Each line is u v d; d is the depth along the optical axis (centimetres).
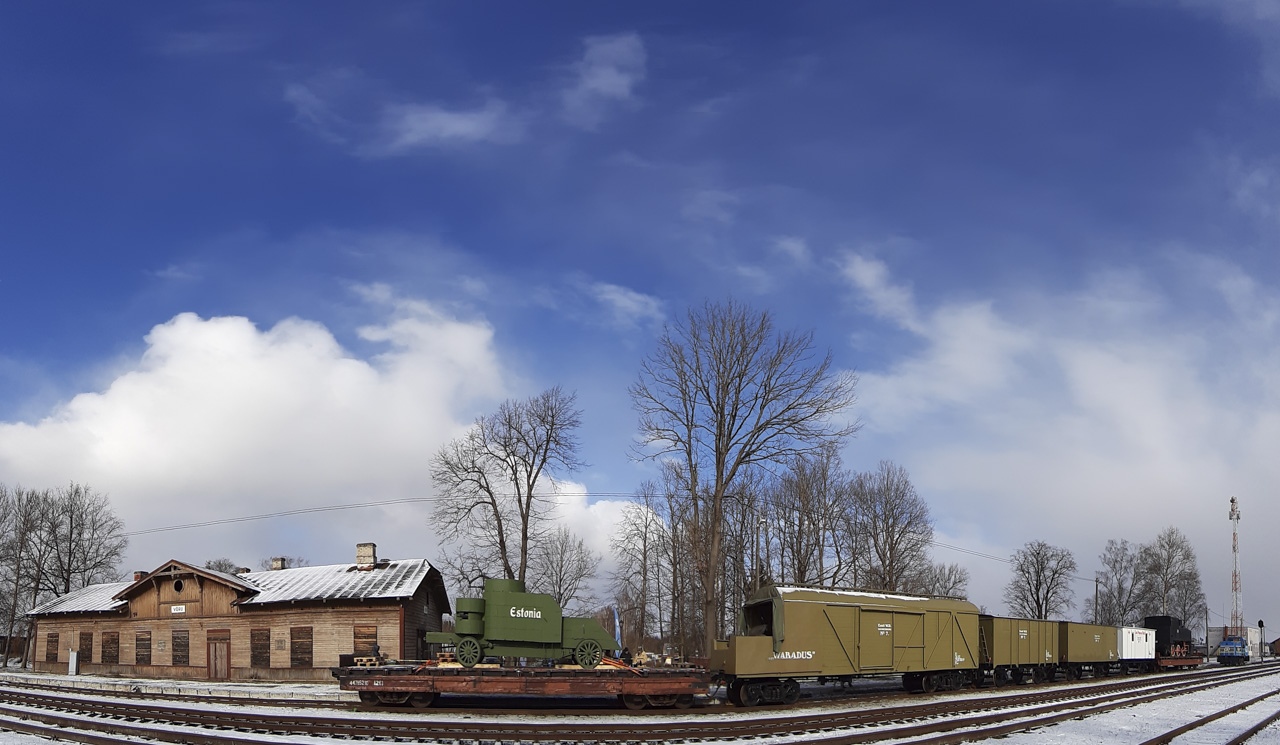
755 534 4797
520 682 2322
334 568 4188
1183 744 1845
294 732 1816
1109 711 2484
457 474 4422
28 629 5209
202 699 2517
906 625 3047
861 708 2445
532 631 2555
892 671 2958
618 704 2530
